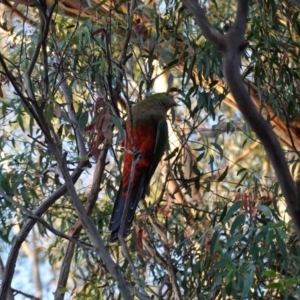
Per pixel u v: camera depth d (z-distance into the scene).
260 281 7.47
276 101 8.20
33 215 5.07
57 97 7.60
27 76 4.90
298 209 3.89
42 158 8.09
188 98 7.76
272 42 8.14
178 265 7.88
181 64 8.26
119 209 6.30
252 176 8.42
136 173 6.43
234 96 3.73
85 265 9.64
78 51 7.11
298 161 8.17
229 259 6.42
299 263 7.32
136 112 7.03
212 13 8.41
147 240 7.73
